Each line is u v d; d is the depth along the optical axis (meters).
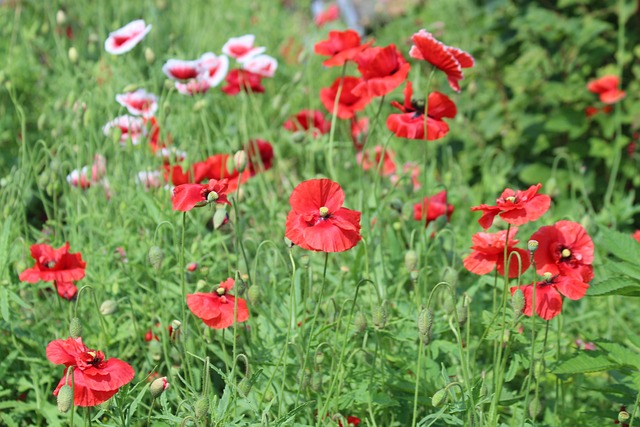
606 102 5.56
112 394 2.42
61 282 3.18
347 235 2.52
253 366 2.96
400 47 7.57
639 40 6.15
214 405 2.55
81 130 4.24
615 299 4.21
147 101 4.15
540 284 2.65
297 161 5.26
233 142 3.99
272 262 3.44
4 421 2.93
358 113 5.74
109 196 4.15
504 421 3.03
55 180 3.72
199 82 4.16
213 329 3.02
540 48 6.40
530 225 3.98
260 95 5.73
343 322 3.10
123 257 3.60
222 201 2.71
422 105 3.32
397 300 3.29
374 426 2.73
